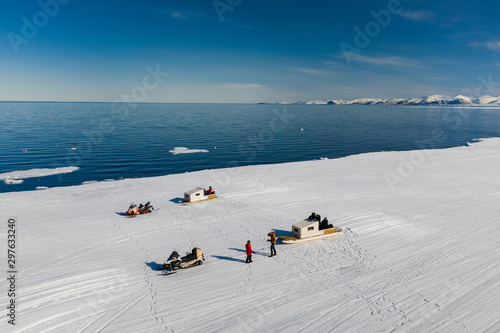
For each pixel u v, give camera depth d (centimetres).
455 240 1842
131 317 1123
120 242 1862
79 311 1147
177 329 1057
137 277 1434
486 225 2083
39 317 1088
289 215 2377
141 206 2448
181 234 2005
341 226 2111
